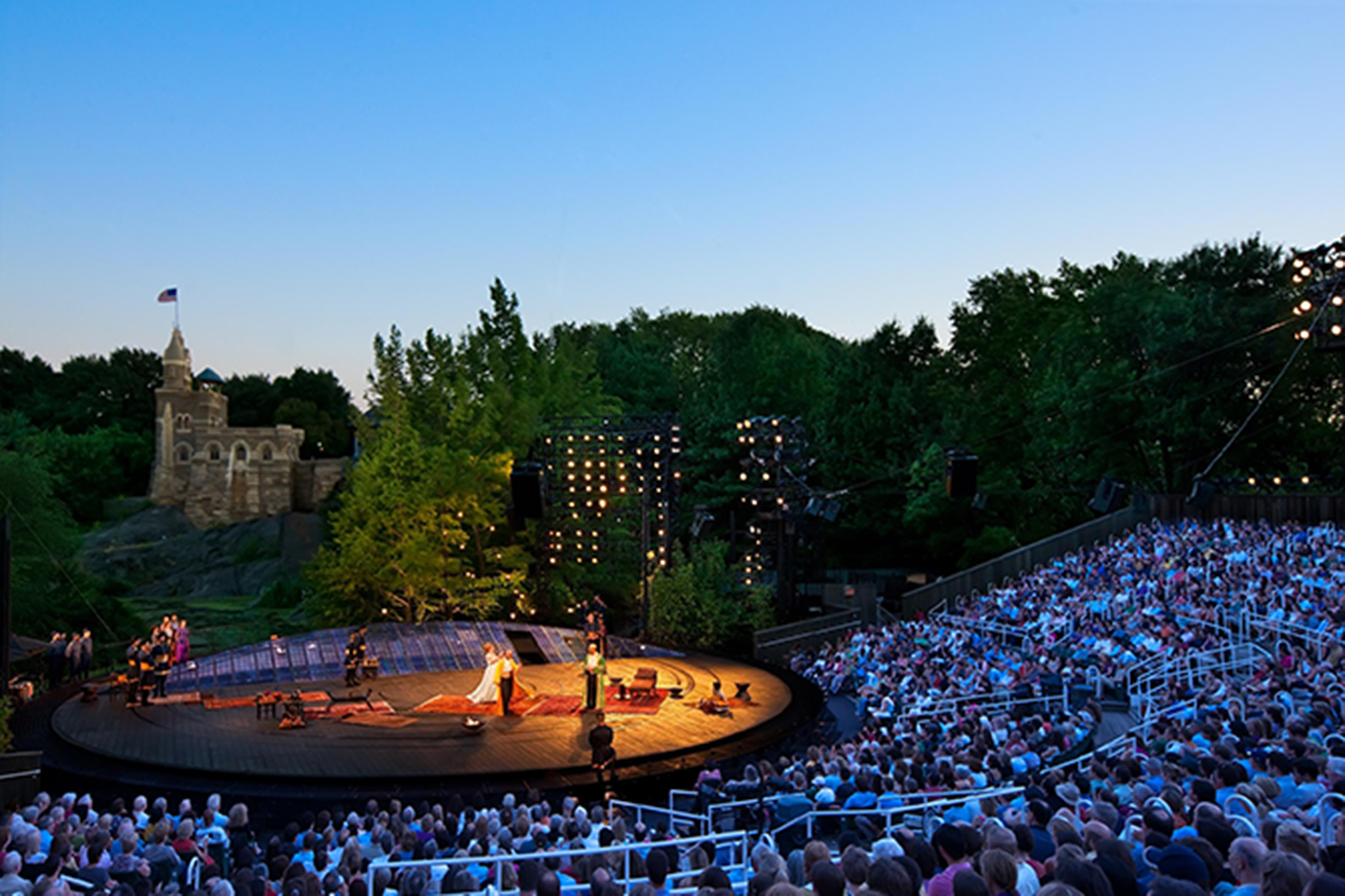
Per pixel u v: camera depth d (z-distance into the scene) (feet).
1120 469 154.30
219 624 206.39
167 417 317.83
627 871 33.60
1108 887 16.97
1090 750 59.11
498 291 179.52
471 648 112.37
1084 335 160.66
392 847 40.57
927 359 218.79
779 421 144.46
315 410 387.34
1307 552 103.65
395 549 134.51
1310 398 145.18
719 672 105.50
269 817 60.08
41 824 40.27
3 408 372.58
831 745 79.71
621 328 345.92
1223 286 156.35
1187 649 77.10
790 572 146.30
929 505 171.94
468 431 153.28
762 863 26.17
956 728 63.57
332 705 84.23
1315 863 20.17
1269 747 38.52
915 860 23.02
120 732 74.23
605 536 149.28
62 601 163.84
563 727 76.69
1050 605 108.37
